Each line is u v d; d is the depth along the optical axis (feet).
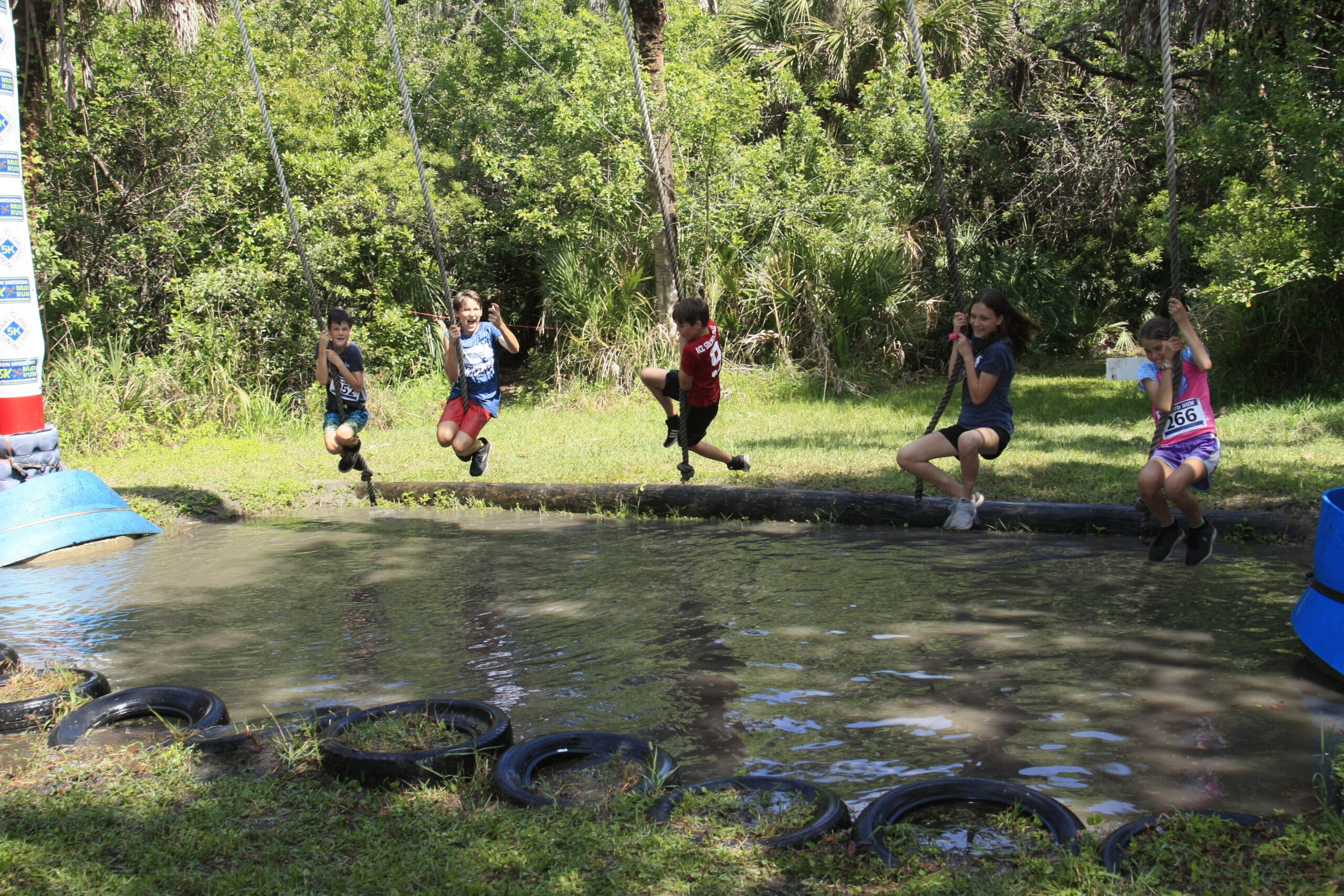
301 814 12.24
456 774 13.14
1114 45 66.44
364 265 61.62
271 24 72.43
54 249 50.75
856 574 23.53
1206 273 64.69
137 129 56.70
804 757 13.85
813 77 71.72
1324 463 30.63
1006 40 70.74
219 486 37.17
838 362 58.75
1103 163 66.49
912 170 67.10
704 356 25.03
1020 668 16.98
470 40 71.77
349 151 62.85
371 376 58.90
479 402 27.63
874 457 36.27
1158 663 17.07
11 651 18.38
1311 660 16.83
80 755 14.24
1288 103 41.27
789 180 61.36
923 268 64.64
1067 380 57.52
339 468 31.30
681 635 19.35
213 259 57.88
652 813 11.87
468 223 63.31
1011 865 10.59
